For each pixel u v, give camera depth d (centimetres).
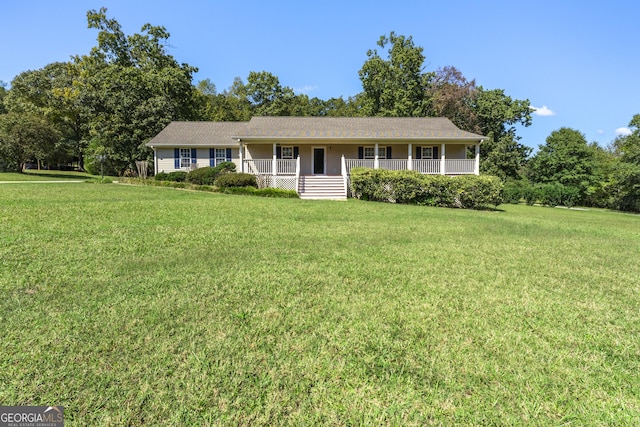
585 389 227
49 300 342
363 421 194
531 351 272
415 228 845
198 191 1627
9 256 482
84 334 277
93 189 1502
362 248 609
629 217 1702
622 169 2391
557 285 442
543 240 763
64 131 3388
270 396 212
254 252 557
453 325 315
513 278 465
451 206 1562
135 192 1442
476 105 3055
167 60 3181
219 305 342
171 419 191
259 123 2072
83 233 644
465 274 475
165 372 231
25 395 205
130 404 201
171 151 2123
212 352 257
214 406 202
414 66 2966
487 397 217
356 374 237
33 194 1239
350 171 1695
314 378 231
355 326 306
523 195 2447
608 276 491
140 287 385
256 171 1834
